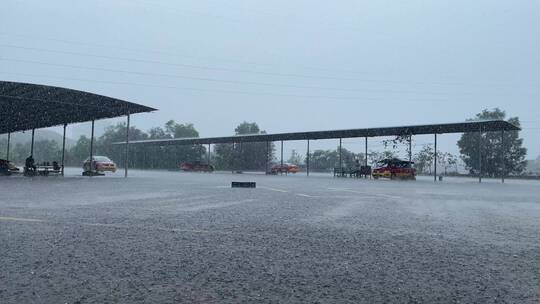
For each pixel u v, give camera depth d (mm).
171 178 23531
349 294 3064
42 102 20672
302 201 10398
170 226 5973
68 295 2947
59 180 19031
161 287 3162
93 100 20281
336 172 36406
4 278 3303
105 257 4027
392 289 3195
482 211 8812
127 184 16656
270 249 4543
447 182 26203
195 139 42969
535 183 26359
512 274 3678
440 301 2945
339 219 7082
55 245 4508
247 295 3014
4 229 5445
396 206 9570
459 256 4352
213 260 4004
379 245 4855
